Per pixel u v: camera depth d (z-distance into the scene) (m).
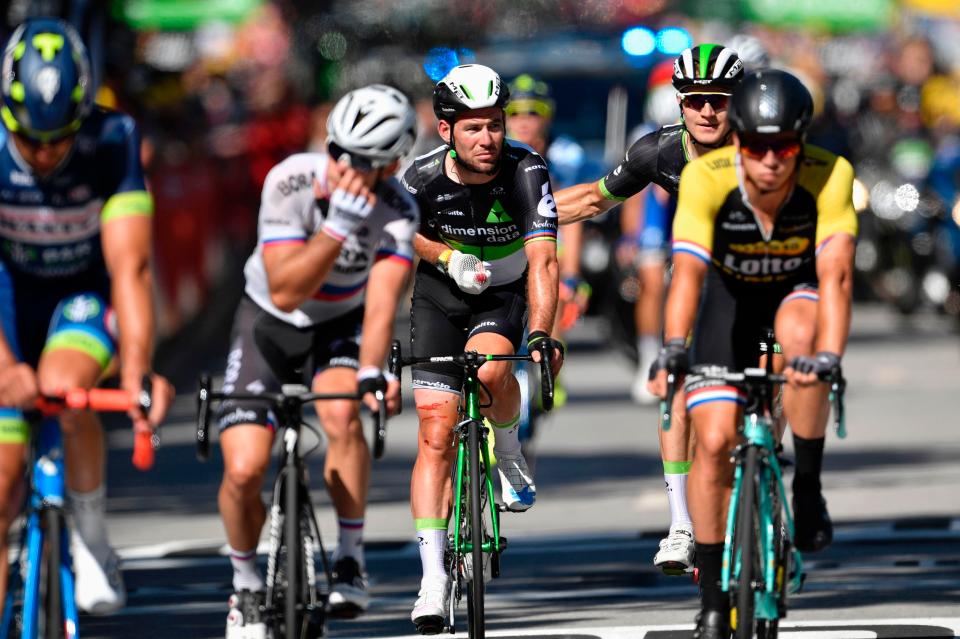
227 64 94.31
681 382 23.19
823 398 21.00
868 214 69.50
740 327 21.59
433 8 101.44
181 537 33.34
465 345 24.33
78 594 22.89
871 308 72.81
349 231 20.75
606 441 43.66
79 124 19.70
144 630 25.44
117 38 60.38
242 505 21.59
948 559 29.05
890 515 33.31
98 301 20.80
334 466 22.11
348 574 22.22
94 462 22.66
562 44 66.31
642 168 24.91
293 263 20.98
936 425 44.50
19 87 19.20
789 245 20.86
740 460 20.16
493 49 66.88
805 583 27.31
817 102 65.38
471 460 22.42
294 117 86.50
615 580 28.36
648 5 90.56
